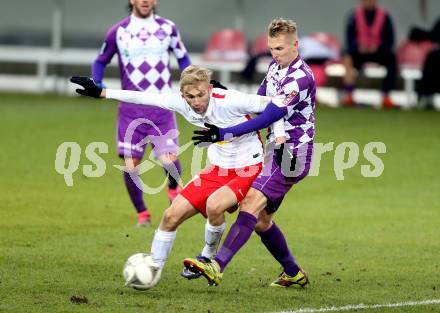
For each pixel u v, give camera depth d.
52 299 16.77
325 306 16.72
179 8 54.22
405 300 17.31
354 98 48.47
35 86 53.06
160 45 24.73
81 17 55.59
